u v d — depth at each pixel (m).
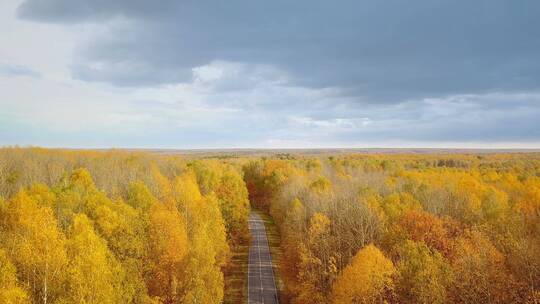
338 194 90.88
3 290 39.81
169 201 74.56
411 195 93.94
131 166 118.25
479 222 72.38
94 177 95.44
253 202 174.75
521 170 186.62
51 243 46.59
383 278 53.62
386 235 67.31
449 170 199.38
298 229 79.88
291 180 129.50
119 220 57.06
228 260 88.81
